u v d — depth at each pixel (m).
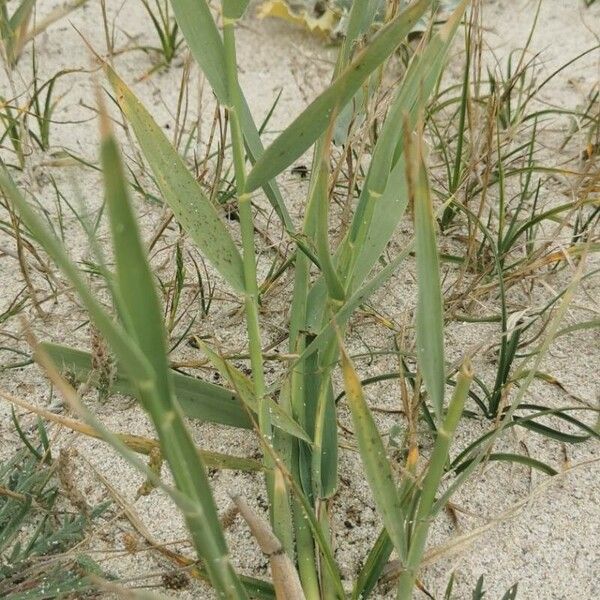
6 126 1.15
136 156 1.13
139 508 0.77
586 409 0.81
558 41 1.48
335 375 0.90
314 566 0.67
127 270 0.35
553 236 0.93
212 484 0.80
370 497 0.78
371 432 0.51
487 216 1.11
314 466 0.68
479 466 0.80
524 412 0.86
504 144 1.04
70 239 1.07
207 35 0.55
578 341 0.95
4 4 1.16
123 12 1.55
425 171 0.44
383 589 0.71
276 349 0.93
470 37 0.98
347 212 0.83
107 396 0.78
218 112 0.98
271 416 0.68
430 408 0.86
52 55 1.42
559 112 1.14
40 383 0.90
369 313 0.96
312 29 1.45
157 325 0.37
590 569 0.73
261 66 1.42
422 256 0.46
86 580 0.65
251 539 0.75
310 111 0.52
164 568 0.72
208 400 0.76
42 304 0.99
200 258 1.07
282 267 0.97
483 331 0.96
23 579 0.67
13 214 0.89
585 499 0.78
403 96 0.57
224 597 0.48
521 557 0.74
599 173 0.96
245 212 0.59
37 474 0.72
